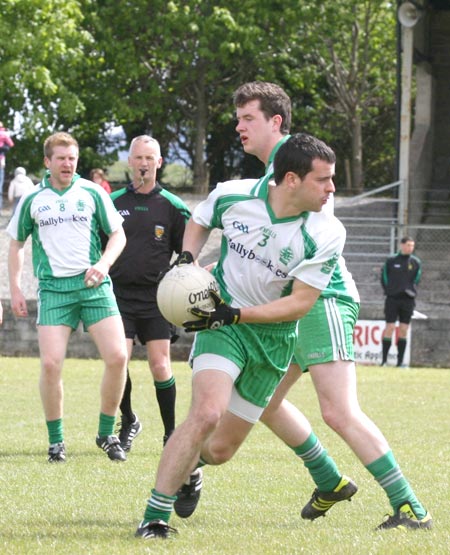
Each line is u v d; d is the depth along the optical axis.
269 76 73.69
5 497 14.00
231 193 11.56
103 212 17.73
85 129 76.62
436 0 60.91
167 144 80.06
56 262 17.58
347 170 81.69
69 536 11.38
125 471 16.34
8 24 64.12
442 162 61.47
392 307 40.56
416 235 52.69
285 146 11.19
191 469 11.22
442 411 25.86
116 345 17.58
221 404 11.12
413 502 12.25
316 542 11.16
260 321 11.19
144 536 11.21
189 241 11.79
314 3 70.88
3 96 67.81
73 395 27.52
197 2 69.31
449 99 61.78
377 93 81.00
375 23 77.44
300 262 11.39
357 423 12.25
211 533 11.71
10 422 22.23
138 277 18.80
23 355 42.56
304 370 12.65
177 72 74.25
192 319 11.00
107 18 70.94
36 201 17.67
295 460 17.78
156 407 25.55
